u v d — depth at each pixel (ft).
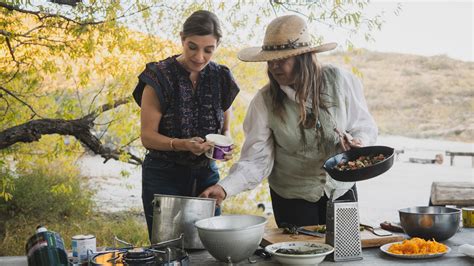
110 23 16.15
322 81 8.44
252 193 21.35
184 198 6.84
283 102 8.41
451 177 36.86
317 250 6.57
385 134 59.93
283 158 8.65
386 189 33.68
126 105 17.90
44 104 18.15
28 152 19.66
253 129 8.54
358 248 6.86
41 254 5.84
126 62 17.54
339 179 7.14
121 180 27.27
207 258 6.84
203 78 8.27
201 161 8.26
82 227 23.26
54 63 17.25
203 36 7.64
